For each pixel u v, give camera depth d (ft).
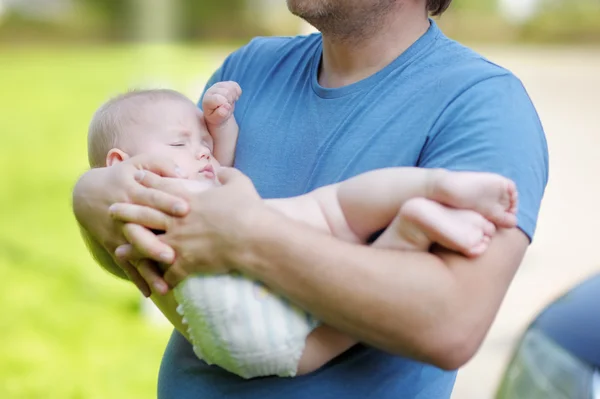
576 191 26.61
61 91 56.44
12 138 38.99
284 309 5.00
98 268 19.01
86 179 5.72
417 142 5.43
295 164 6.03
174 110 6.39
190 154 6.28
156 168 5.59
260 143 6.33
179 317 5.49
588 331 7.66
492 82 5.38
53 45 102.27
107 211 5.51
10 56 86.28
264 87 6.66
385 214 5.16
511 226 4.90
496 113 5.24
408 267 4.76
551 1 107.55
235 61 7.20
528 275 17.99
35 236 21.90
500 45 97.81
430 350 4.77
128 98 6.54
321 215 5.35
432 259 4.84
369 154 5.59
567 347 7.59
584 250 19.93
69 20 105.81
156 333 15.33
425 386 5.68
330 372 5.42
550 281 17.54
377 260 4.79
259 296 4.98
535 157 5.23
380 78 5.82
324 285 4.76
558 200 25.49
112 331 15.23
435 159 5.29
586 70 63.67
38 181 29.53
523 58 76.54
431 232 4.76
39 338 14.75
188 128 6.37
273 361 5.05
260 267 4.89
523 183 5.09
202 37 110.73
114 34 106.01
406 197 5.04
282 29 112.37
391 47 5.90
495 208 4.82
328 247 4.82
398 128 5.54
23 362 13.66
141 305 16.11
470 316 4.79
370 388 5.47
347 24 5.76
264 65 6.82
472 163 5.10
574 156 31.83
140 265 5.39
